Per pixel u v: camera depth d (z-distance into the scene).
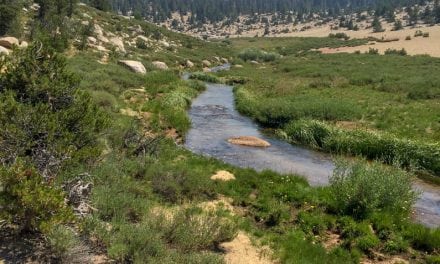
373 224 11.80
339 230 11.59
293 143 23.55
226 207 12.62
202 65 74.12
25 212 7.68
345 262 9.84
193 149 20.78
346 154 21.30
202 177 13.89
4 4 41.09
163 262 7.78
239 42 146.38
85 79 30.61
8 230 7.95
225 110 32.75
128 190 11.55
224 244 9.99
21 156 9.73
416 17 180.12
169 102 30.47
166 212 11.11
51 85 11.76
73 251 7.60
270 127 27.50
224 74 58.19
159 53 69.56
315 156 21.00
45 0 50.41
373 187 12.55
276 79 51.44
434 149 19.53
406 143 20.27
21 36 41.56
